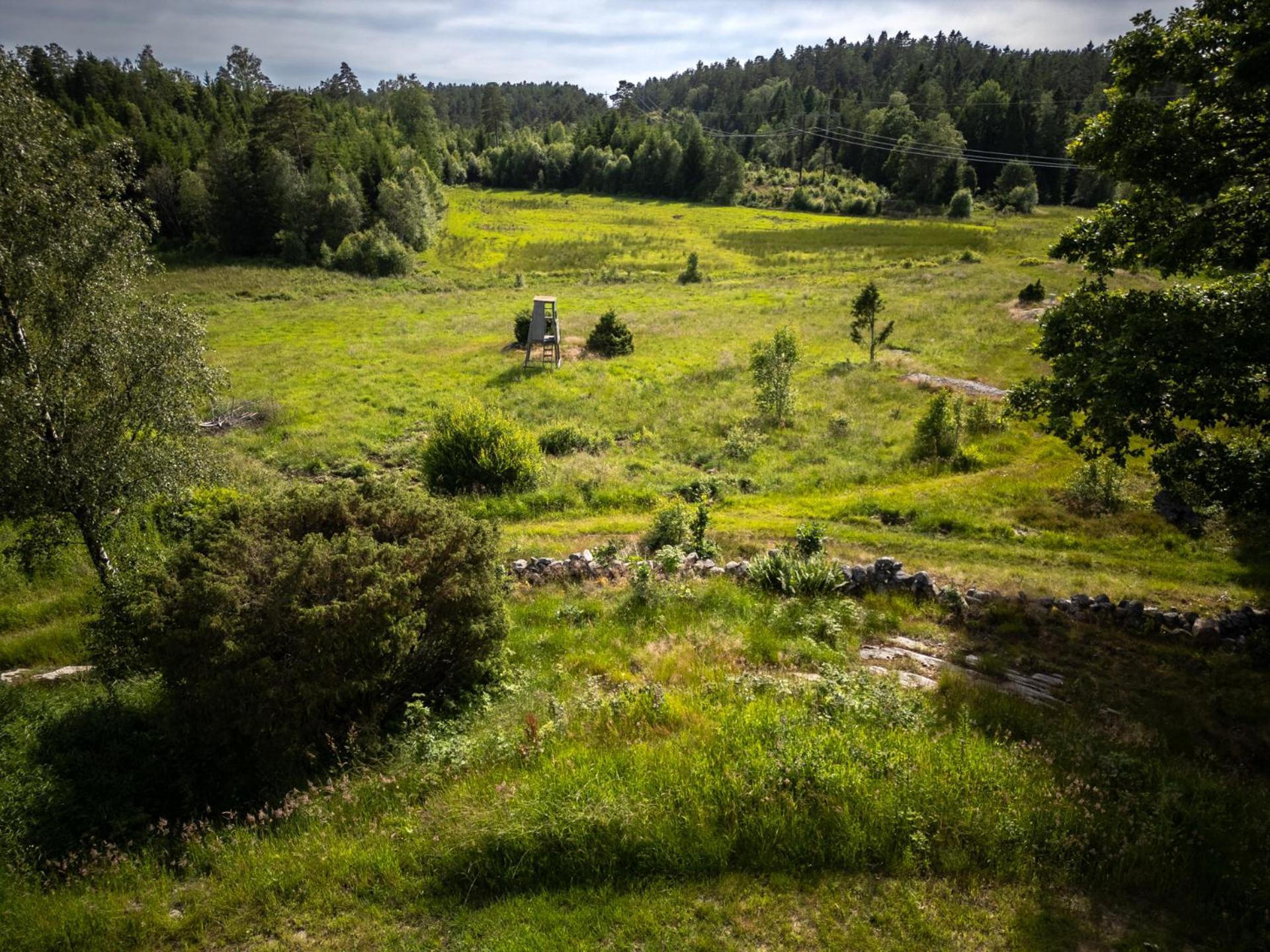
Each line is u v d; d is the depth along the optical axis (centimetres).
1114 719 927
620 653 1084
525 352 3544
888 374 2908
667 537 1588
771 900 600
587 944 562
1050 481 1875
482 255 7462
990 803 671
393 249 6625
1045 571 1473
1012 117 12331
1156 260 1214
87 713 897
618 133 15000
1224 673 1066
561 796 682
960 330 3688
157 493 1230
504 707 906
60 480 1095
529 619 1216
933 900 597
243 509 962
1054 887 612
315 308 5181
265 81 15262
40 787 759
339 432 2456
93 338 1105
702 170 12862
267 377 3184
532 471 1984
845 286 5431
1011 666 1086
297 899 626
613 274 6400
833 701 854
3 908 624
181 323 1192
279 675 787
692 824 652
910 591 1323
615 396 2802
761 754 731
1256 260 1168
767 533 1666
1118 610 1241
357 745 822
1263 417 1066
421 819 694
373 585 834
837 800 668
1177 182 1177
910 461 2072
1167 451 1223
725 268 6600
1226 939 565
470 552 970
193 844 713
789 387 2434
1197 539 1580
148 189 7600
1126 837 648
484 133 16888
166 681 816
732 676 966
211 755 845
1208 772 798
